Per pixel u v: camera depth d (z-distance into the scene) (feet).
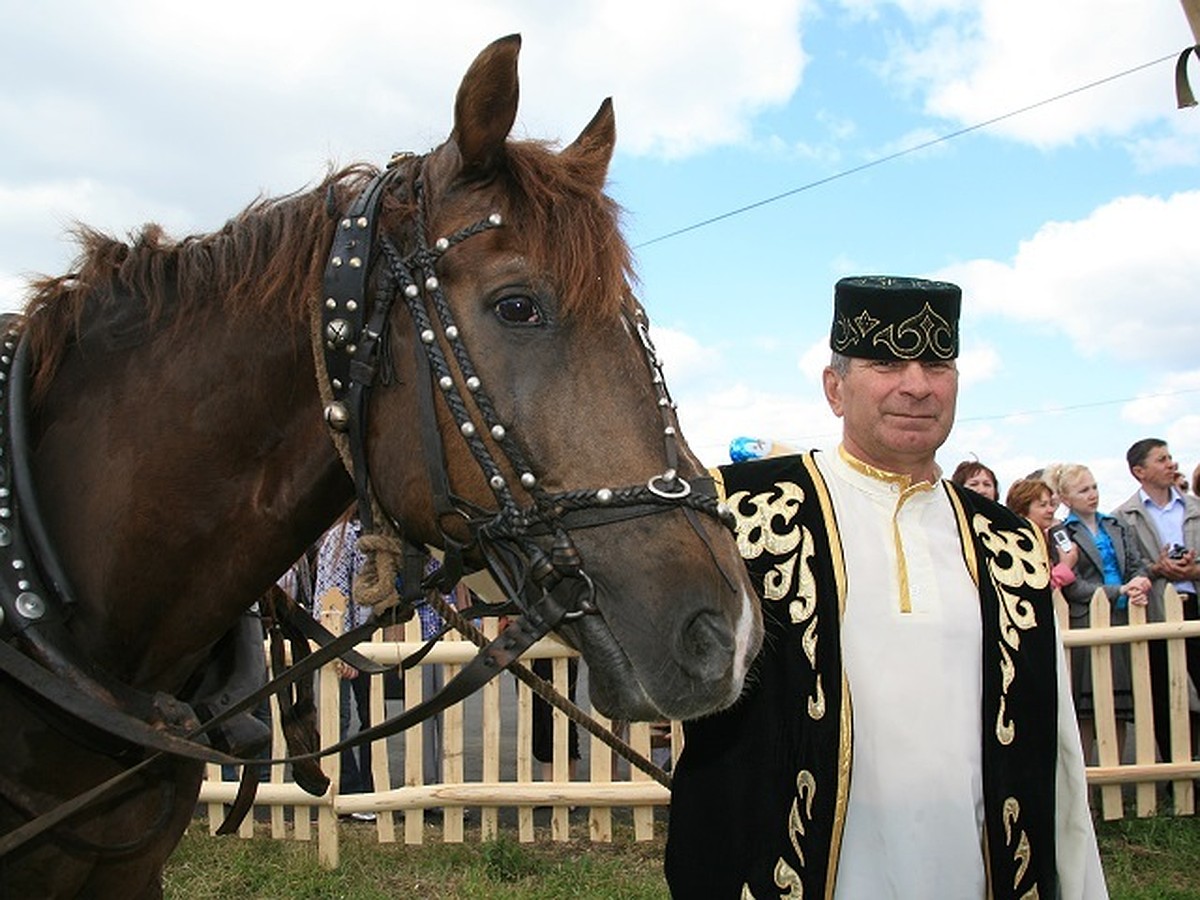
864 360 7.03
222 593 6.07
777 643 6.67
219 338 5.96
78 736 5.79
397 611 6.02
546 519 5.08
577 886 15.11
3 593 5.47
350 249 5.61
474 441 5.20
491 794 16.47
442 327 5.31
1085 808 6.99
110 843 6.03
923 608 6.89
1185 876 15.60
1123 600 18.37
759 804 6.48
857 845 6.70
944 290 6.91
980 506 7.50
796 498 7.04
